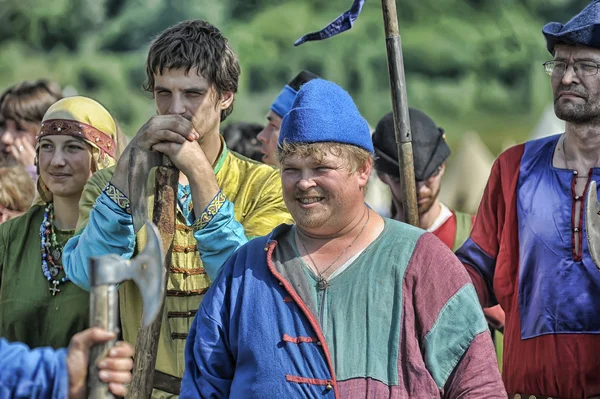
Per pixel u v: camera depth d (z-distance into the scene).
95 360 9.30
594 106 12.37
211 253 11.77
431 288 10.60
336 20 12.33
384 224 10.98
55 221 13.19
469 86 52.03
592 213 11.81
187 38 12.07
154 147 11.70
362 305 10.56
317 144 10.57
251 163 12.89
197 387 10.80
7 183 15.85
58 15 47.16
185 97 12.07
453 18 52.59
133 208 11.75
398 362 10.42
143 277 9.43
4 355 9.26
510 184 13.06
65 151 13.08
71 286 12.79
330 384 10.34
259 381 10.47
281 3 48.75
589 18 12.25
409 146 12.98
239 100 45.41
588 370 12.37
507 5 53.50
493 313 14.84
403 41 51.72
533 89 52.31
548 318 12.55
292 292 10.62
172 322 12.16
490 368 10.57
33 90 17.78
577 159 12.70
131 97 45.91
